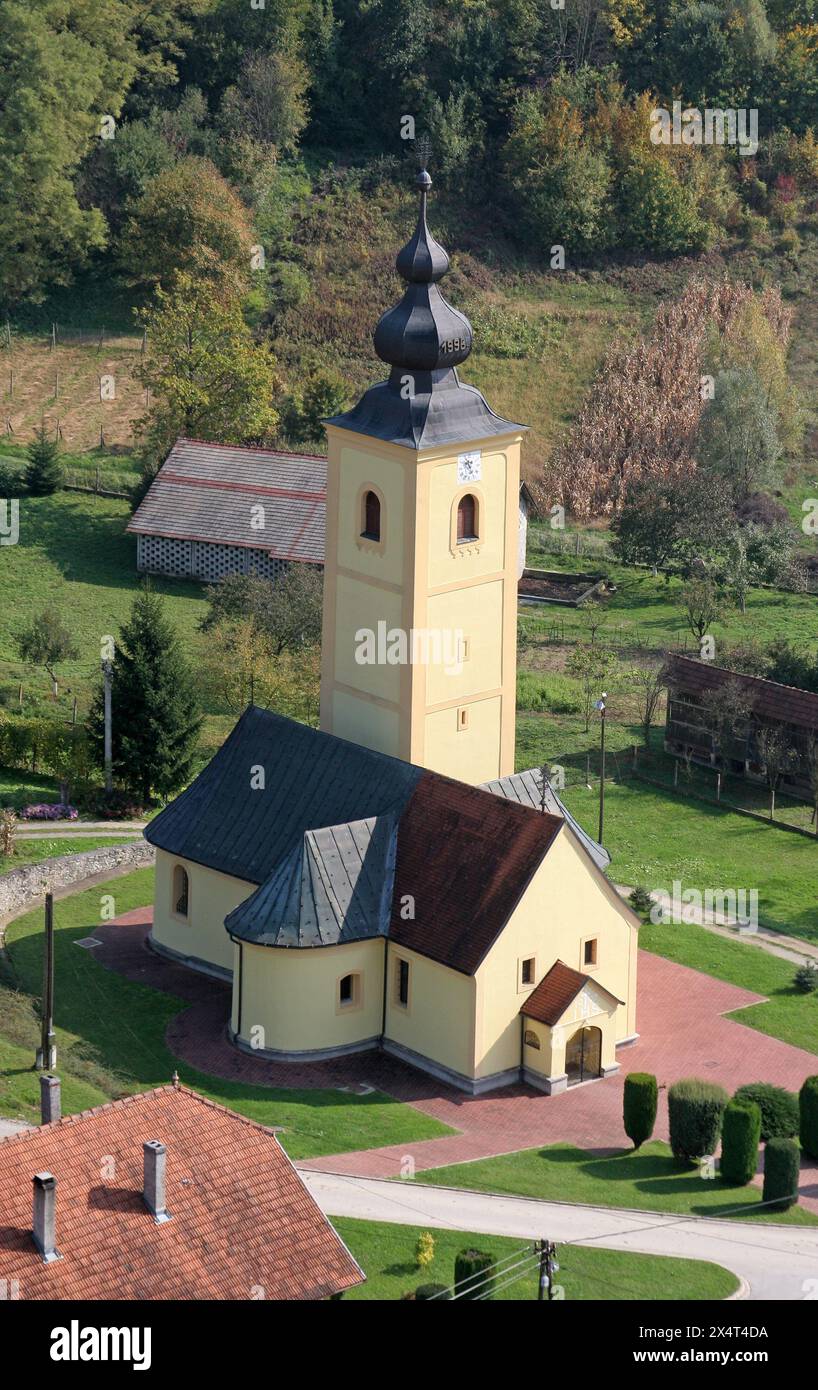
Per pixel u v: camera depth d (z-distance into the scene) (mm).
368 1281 71375
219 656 126562
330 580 95625
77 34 196375
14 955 98000
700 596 143000
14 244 189500
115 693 116062
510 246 198125
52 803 115938
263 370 163500
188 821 97125
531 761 125812
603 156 199000
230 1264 63688
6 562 151000
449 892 89000
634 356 183750
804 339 191500
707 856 114750
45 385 179875
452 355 90625
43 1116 71750
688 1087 82750
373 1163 81250
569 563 159000
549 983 88688
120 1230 63188
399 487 91062
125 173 195625
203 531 149250
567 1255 74000
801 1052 93000
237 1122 67125
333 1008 89938
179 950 98438
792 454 178625
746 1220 78062
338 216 199000
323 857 89750
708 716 125375
